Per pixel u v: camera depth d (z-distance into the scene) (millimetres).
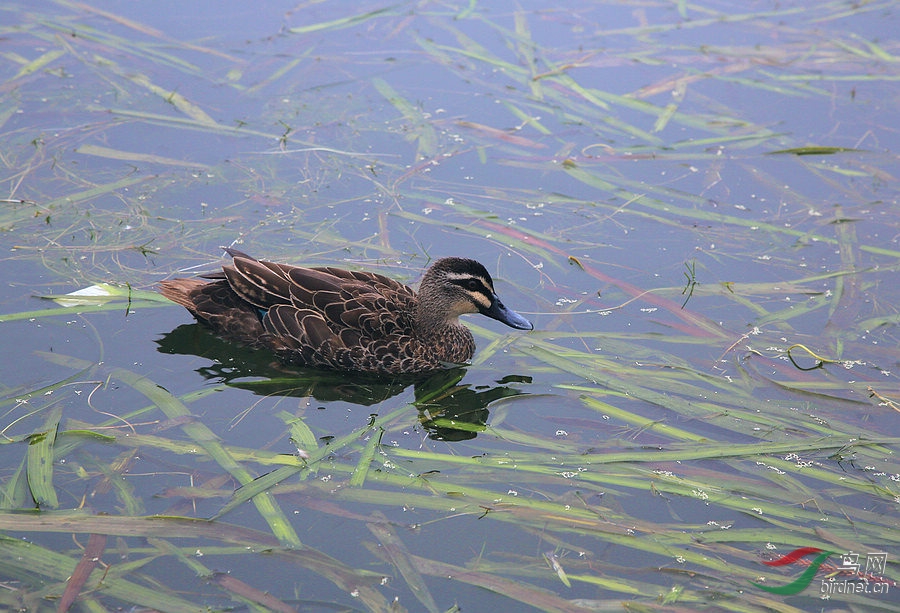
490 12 22469
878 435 11094
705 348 12891
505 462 10422
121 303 13148
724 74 20172
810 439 10922
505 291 14125
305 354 12445
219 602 8375
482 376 12445
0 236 14367
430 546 9211
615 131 18359
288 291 12492
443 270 12570
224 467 9984
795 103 19375
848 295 13969
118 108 18062
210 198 15852
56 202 15273
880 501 10031
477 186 16656
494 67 20250
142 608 8227
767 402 11727
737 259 15000
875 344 12953
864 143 18062
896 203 16344
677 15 22547
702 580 8859
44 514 9141
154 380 11789
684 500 9984
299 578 8680
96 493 9648
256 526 9328
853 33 21766
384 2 22625
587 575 8875
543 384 12195
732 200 16453
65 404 11086
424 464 10375
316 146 17438
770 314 13625
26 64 18922
